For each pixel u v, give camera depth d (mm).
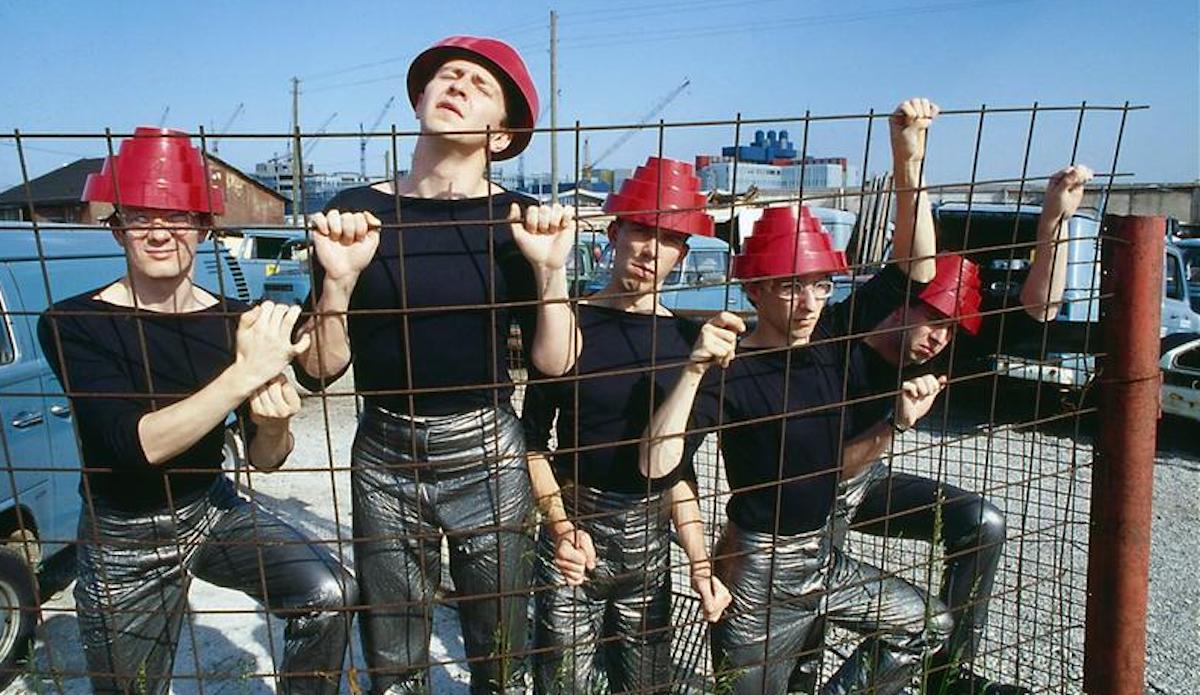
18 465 3479
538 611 2514
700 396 2387
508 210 2219
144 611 2018
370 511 2268
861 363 2781
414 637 2338
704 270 8602
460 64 2172
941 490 2811
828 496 2543
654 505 2414
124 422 1938
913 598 2789
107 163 2000
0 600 3299
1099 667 2547
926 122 2498
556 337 2096
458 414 2221
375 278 2127
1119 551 2469
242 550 2285
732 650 2527
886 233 5125
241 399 1860
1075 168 2570
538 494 2426
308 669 2264
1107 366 2434
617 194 2451
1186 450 6934
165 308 2137
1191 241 9570
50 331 2062
